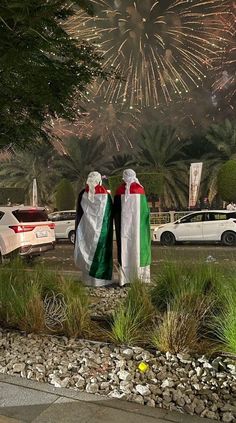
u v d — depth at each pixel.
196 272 5.39
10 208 11.94
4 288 5.43
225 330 4.06
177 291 5.10
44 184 41.09
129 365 3.83
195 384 3.45
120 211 7.00
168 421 2.99
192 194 27.52
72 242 20.58
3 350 4.35
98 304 5.84
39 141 9.07
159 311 5.09
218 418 3.02
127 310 4.71
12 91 6.69
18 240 11.54
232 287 4.76
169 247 17.05
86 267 7.11
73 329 4.73
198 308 4.64
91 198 7.09
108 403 3.27
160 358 3.92
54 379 3.64
